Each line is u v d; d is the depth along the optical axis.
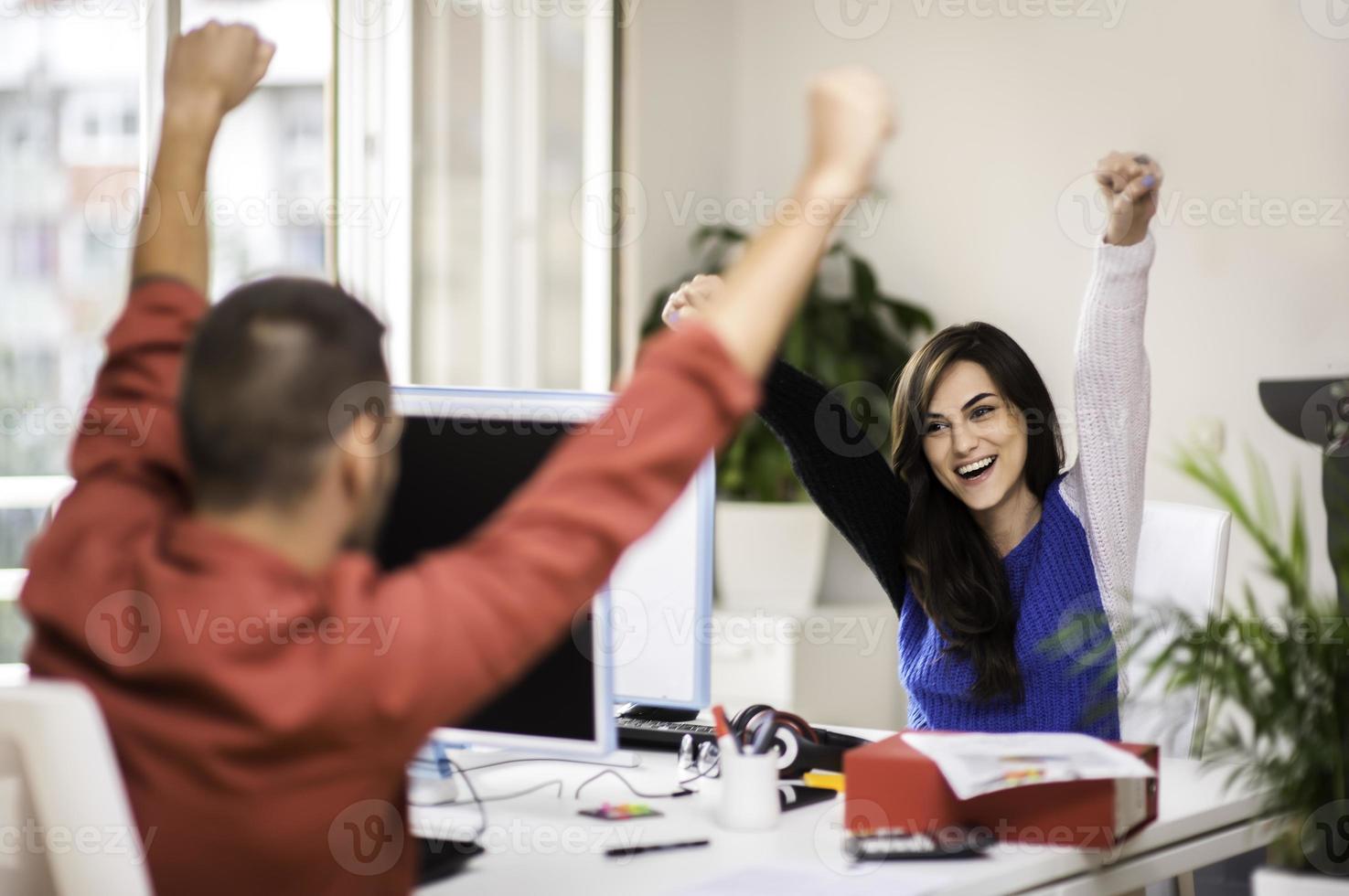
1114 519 2.03
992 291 4.54
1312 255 3.79
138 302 1.11
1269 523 1.40
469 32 4.26
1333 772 1.29
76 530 0.96
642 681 1.81
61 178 3.33
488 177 4.33
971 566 2.01
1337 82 3.74
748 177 5.05
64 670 0.93
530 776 1.85
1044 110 4.40
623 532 0.80
